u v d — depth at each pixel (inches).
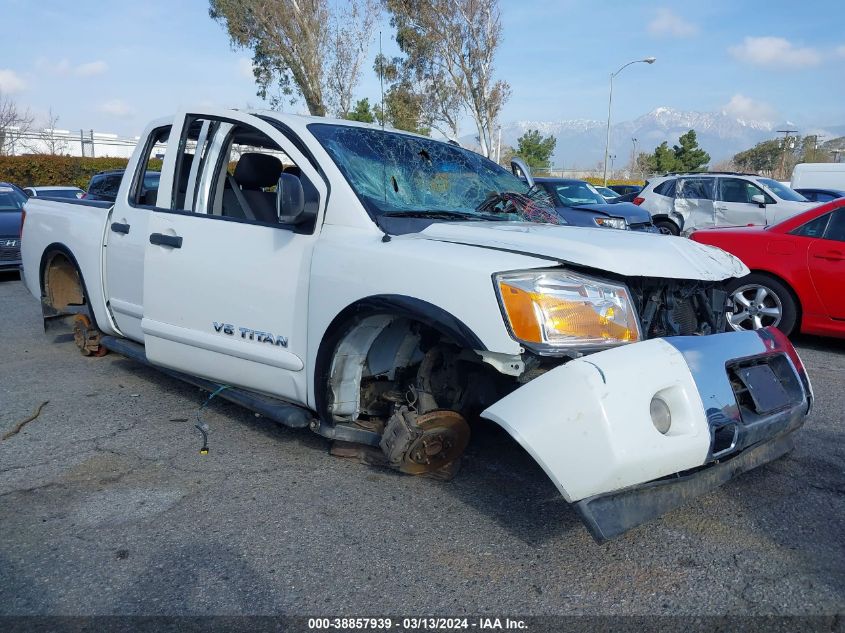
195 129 175.3
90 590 109.0
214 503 137.6
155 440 169.8
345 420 144.2
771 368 128.8
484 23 908.6
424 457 133.2
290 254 144.6
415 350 140.4
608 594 107.7
